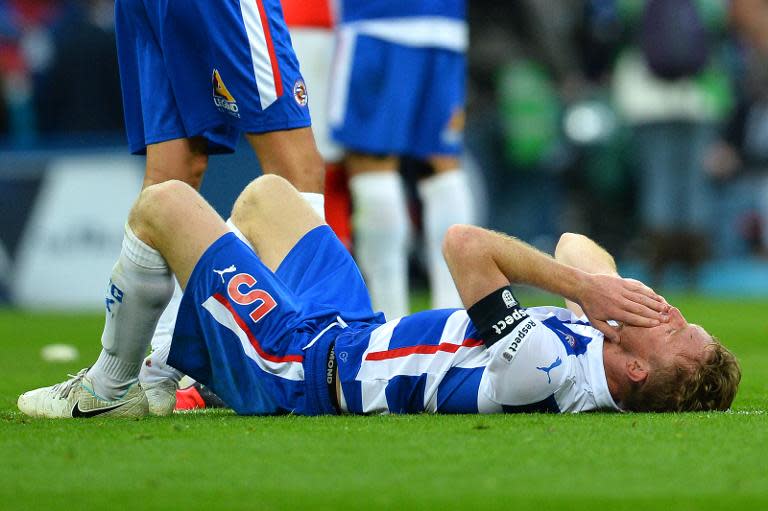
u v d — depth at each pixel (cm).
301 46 2667
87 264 4391
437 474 985
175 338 1369
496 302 1302
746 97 5081
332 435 1172
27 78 4528
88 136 4419
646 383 1319
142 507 883
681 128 4503
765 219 5125
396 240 2700
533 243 4744
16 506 888
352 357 1352
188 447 1112
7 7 4797
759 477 971
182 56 1753
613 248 4941
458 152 2759
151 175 1805
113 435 1190
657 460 1039
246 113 1745
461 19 2712
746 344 2805
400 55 2639
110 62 4403
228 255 1344
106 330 1364
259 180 1494
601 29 4722
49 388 1416
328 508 875
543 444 1112
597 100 4744
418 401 1349
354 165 2692
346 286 1433
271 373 1359
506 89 4600
